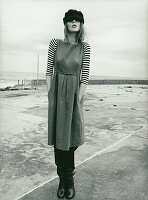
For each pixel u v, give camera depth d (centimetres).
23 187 282
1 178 301
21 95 1223
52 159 362
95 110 789
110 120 627
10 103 905
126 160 359
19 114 687
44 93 1362
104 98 1198
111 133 499
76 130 253
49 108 255
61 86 245
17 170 324
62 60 245
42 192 272
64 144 248
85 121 609
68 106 245
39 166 337
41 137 467
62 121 247
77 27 250
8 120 604
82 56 253
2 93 1315
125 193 272
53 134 258
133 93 1616
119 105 924
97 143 433
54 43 254
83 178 304
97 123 588
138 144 431
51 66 259
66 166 263
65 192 266
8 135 475
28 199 259
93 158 365
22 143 429
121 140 452
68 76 246
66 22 251
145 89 2233
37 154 379
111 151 395
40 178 303
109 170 326
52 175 311
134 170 327
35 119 625
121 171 324
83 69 254
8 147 407
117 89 2127
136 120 632
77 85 250
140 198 263
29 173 316
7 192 271
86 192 273
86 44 255
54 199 260
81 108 260
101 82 3938
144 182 297
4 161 351
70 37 256
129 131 515
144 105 935
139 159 364
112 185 289
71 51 248
